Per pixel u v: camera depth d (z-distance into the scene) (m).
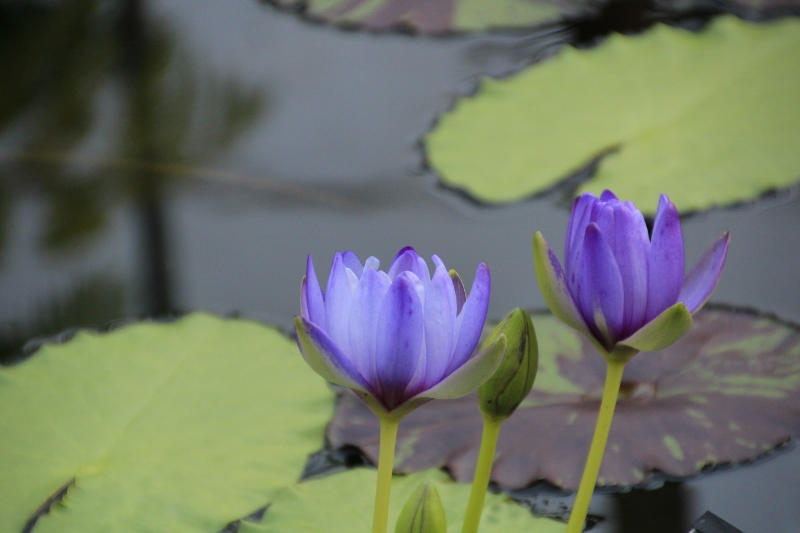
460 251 3.36
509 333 2.84
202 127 4.41
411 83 4.78
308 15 5.62
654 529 2.95
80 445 3.02
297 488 2.98
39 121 4.53
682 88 4.29
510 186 3.77
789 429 3.01
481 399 2.85
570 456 3.00
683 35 4.74
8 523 2.96
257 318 3.16
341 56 5.11
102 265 3.38
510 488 2.99
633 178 3.68
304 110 4.59
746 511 2.96
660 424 3.02
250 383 3.08
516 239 3.44
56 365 3.09
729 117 4.04
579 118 4.15
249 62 5.05
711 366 3.07
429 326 2.80
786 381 3.04
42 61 5.08
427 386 2.81
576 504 2.87
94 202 3.82
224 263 3.40
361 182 3.88
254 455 3.02
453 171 3.91
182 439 3.03
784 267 3.16
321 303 2.81
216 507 2.97
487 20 5.30
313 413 3.05
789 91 4.20
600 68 4.51
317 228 3.58
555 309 2.85
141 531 2.95
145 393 3.07
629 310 2.83
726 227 3.35
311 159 4.12
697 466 2.99
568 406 3.04
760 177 3.62
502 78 4.56
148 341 3.12
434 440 3.03
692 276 2.84
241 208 3.77
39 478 2.99
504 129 4.15
